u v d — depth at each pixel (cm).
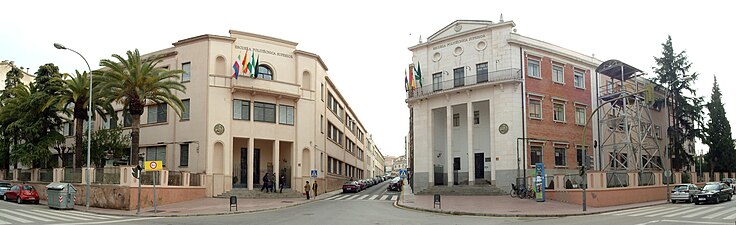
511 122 4194
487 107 4559
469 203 3303
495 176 4216
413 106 4778
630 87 5125
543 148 4319
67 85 3944
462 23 4600
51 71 4484
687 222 2081
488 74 4350
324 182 5294
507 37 4319
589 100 4784
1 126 4516
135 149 3475
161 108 4591
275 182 4453
